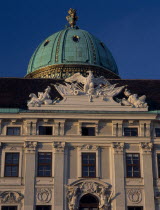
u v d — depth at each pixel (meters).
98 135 54.81
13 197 51.78
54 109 55.56
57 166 53.12
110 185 52.69
